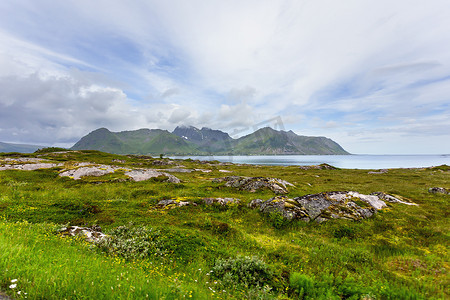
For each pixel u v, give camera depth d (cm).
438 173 6094
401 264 1051
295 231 1528
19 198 1859
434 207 2153
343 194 2084
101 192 2630
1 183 2762
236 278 795
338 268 973
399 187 3731
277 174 6272
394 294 757
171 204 1878
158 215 1581
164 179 3728
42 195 2136
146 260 866
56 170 3866
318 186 3800
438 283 858
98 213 1527
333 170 7675
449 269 994
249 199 2341
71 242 896
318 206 1856
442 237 1418
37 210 1434
